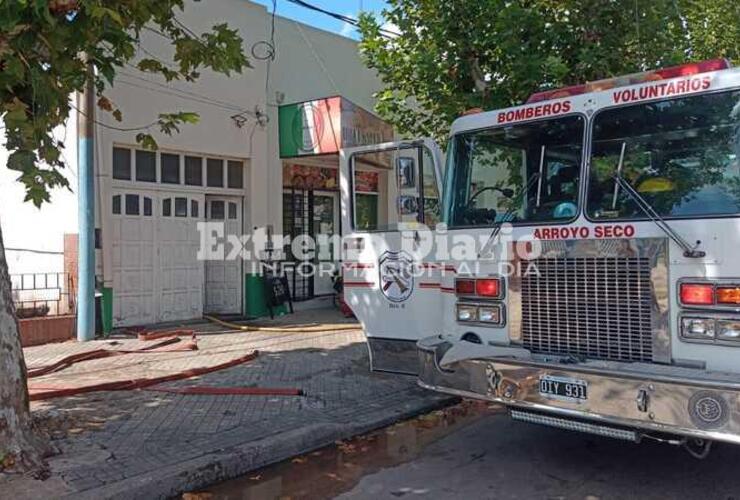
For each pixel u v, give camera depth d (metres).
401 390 7.23
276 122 12.82
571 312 4.68
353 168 7.16
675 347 4.23
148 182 10.89
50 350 8.89
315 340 10.22
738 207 4.09
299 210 13.65
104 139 10.06
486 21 8.30
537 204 4.99
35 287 9.95
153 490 4.47
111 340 9.65
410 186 6.20
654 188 4.45
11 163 4.39
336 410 6.41
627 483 4.76
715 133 4.29
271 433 5.58
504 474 4.98
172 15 5.85
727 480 4.79
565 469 5.07
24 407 4.79
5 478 4.43
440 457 5.41
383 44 9.11
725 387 3.76
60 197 10.01
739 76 4.24
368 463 5.29
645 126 4.59
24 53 4.34
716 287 4.07
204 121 11.46
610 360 4.48
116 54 5.20
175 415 6.09
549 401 4.46
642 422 4.05
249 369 8.15
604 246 4.53
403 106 9.69
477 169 5.45
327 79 13.96
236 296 12.41
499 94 8.33
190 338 10.10
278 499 4.57
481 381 4.83
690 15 9.56
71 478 4.50
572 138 4.91
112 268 10.34
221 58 5.87
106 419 5.94
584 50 7.91
